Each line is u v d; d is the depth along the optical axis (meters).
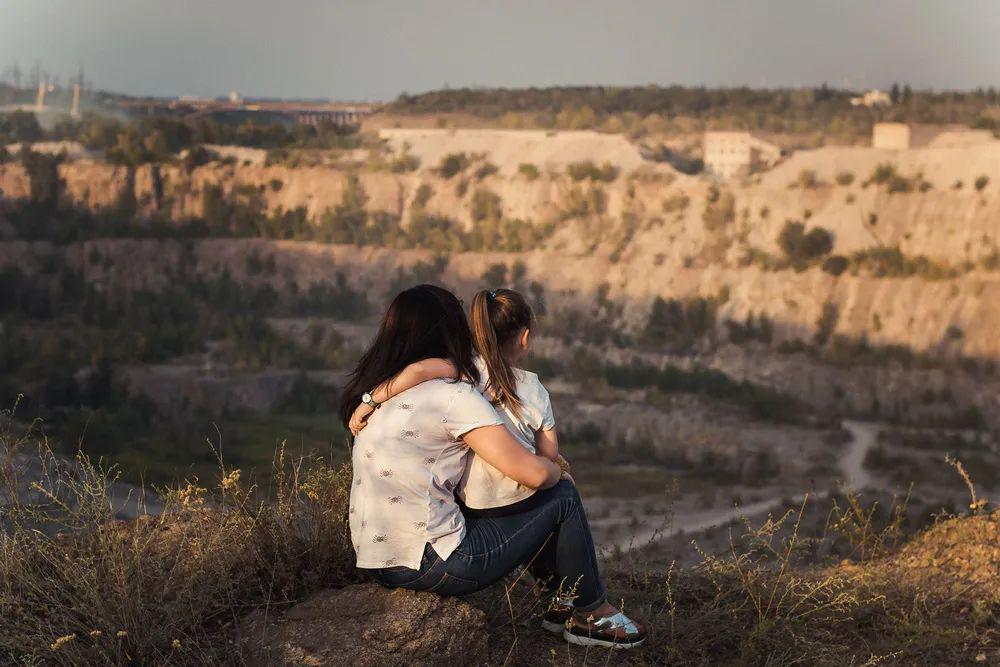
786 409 113.19
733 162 188.88
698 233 155.62
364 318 164.50
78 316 157.25
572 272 158.50
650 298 150.25
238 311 165.12
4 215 177.50
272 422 104.69
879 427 109.00
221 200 185.75
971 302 128.88
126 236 177.00
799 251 144.75
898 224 145.25
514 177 182.12
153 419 106.31
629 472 89.44
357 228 183.38
